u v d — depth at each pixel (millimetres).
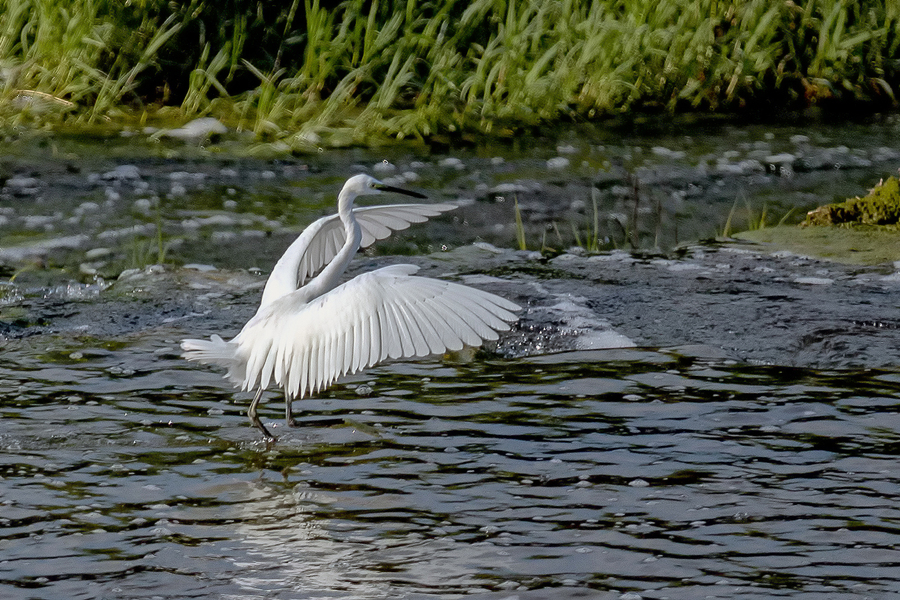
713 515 7500
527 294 12289
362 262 13820
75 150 18781
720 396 9703
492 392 9938
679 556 6949
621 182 18172
